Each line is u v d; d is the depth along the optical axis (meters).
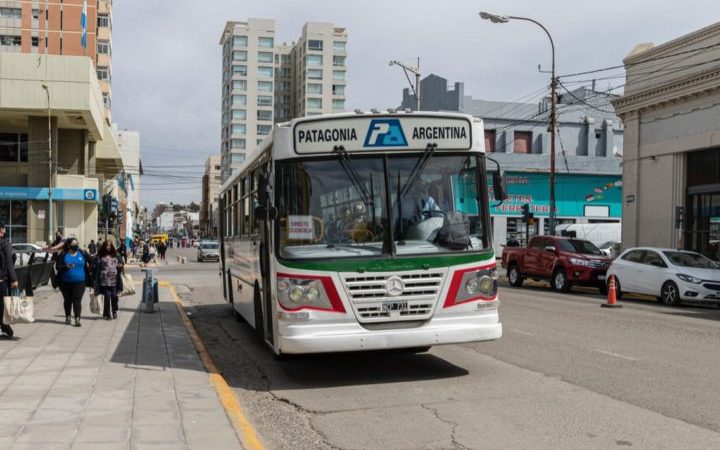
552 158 29.84
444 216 8.55
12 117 42.84
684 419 6.62
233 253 14.77
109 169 61.94
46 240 41.44
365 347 8.05
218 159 164.75
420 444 6.00
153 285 16.94
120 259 16.00
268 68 126.69
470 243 8.59
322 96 121.81
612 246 33.50
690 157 27.92
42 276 22.34
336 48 122.38
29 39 72.25
